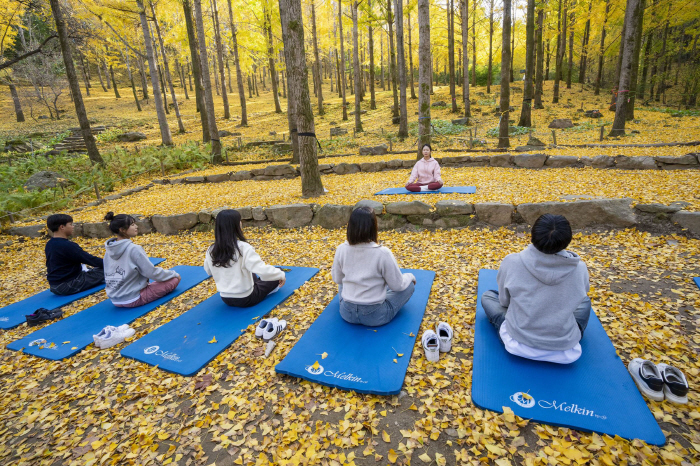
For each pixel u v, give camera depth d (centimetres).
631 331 258
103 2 1401
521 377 218
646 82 2259
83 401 243
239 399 230
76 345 312
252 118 2470
